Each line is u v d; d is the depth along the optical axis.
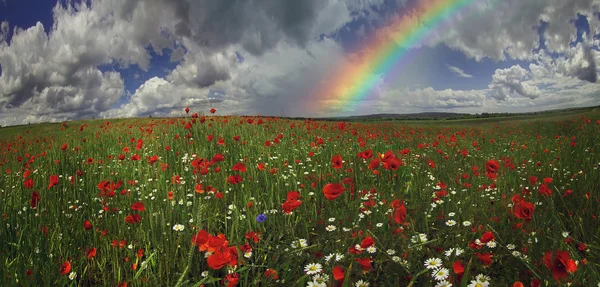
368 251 2.42
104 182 3.55
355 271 2.44
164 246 2.84
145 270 2.65
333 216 3.38
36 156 6.73
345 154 6.29
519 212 2.39
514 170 5.20
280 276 2.53
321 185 4.20
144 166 5.79
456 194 3.96
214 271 2.59
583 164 4.92
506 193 3.96
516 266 2.40
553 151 7.36
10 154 8.26
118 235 3.21
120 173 5.45
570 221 3.21
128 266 2.80
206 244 2.14
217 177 4.68
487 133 15.72
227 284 2.21
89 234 3.34
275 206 3.83
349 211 3.32
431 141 11.12
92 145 9.42
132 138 9.52
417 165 5.89
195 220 3.10
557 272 1.80
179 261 2.80
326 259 2.43
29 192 3.97
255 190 4.18
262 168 4.38
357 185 4.04
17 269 2.43
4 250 2.74
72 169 5.34
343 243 2.76
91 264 2.98
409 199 3.69
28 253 2.70
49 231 3.07
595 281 1.94
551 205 2.86
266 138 8.84
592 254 2.58
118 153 7.77
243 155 6.59
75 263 2.82
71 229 3.33
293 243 2.75
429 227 3.20
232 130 9.91
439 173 5.03
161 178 4.73
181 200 3.54
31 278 2.32
